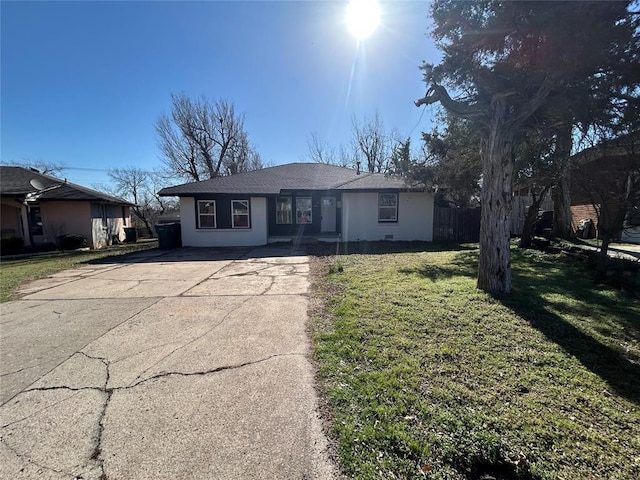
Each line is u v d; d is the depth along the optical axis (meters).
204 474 1.72
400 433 1.96
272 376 2.73
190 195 12.27
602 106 4.28
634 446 1.87
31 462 1.83
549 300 4.57
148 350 3.32
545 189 8.78
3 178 15.26
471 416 2.11
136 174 31.42
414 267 7.24
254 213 12.66
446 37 4.50
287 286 5.94
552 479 1.63
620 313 4.05
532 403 2.26
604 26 3.35
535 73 4.15
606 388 2.46
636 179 5.02
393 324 3.75
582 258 7.00
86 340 3.62
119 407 2.34
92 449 1.92
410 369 2.73
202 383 2.65
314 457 1.82
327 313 4.32
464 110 4.98
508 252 4.96
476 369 2.73
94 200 14.94
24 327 4.07
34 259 11.07
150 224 26.47
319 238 12.88
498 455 1.77
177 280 6.68
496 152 4.81
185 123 24.27
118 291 5.85
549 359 2.91
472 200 13.91
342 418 2.14
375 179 13.64
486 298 4.68
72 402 2.42
